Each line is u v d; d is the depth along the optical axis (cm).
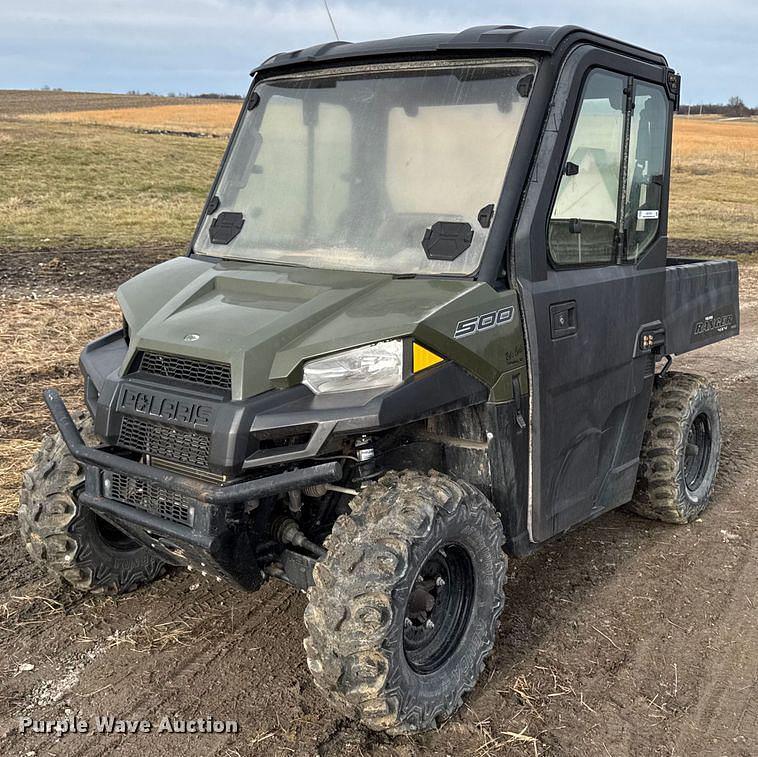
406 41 383
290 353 304
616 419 431
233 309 332
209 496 292
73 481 378
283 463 309
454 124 359
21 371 773
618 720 330
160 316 338
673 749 314
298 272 358
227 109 8150
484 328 325
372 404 288
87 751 300
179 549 320
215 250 399
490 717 329
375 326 304
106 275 1337
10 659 353
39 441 595
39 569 427
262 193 402
